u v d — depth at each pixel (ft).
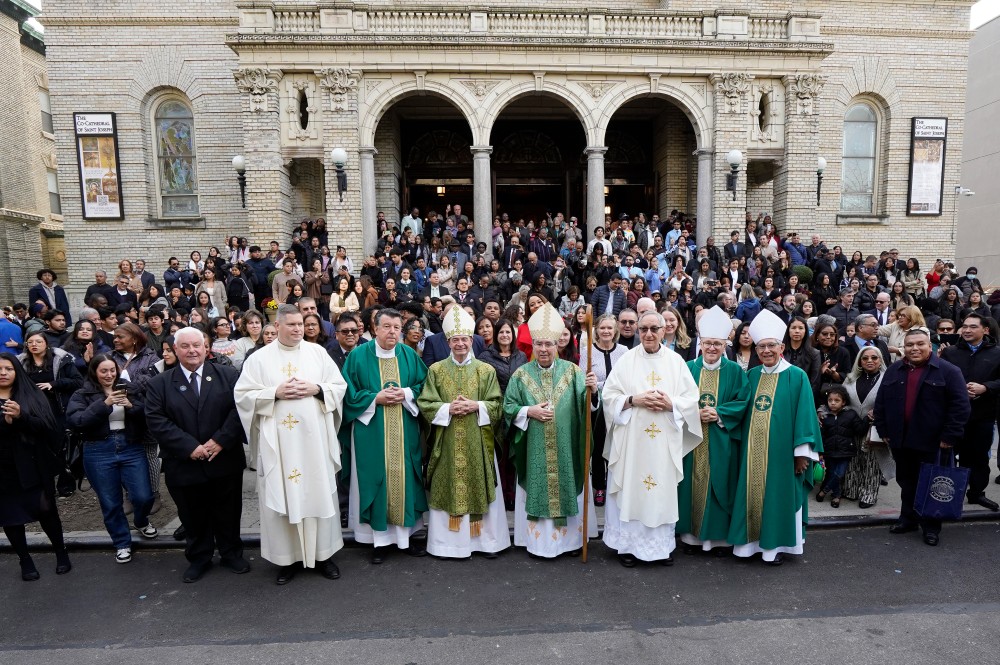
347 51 47.67
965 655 13.16
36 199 76.89
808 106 51.06
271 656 13.43
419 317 26.21
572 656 13.29
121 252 57.41
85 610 15.49
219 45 55.98
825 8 59.21
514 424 17.92
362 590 16.30
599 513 21.15
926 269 62.85
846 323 31.32
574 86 49.85
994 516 20.49
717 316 18.10
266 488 16.15
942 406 18.42
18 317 35.78
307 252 45.80
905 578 16.58
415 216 52.75
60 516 21.65
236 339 27.27
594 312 36.65
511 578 16.85
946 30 60.64
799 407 17.16
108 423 17.70
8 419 16.19
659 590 16.08
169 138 57.88
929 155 61.72
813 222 52.16
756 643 13.65
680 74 49.93
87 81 55.88
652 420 17.07
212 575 17.30
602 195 50.62
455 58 48.21
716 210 50.96
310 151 49.24
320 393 16.66
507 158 65.46
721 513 17.90
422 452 19.38
